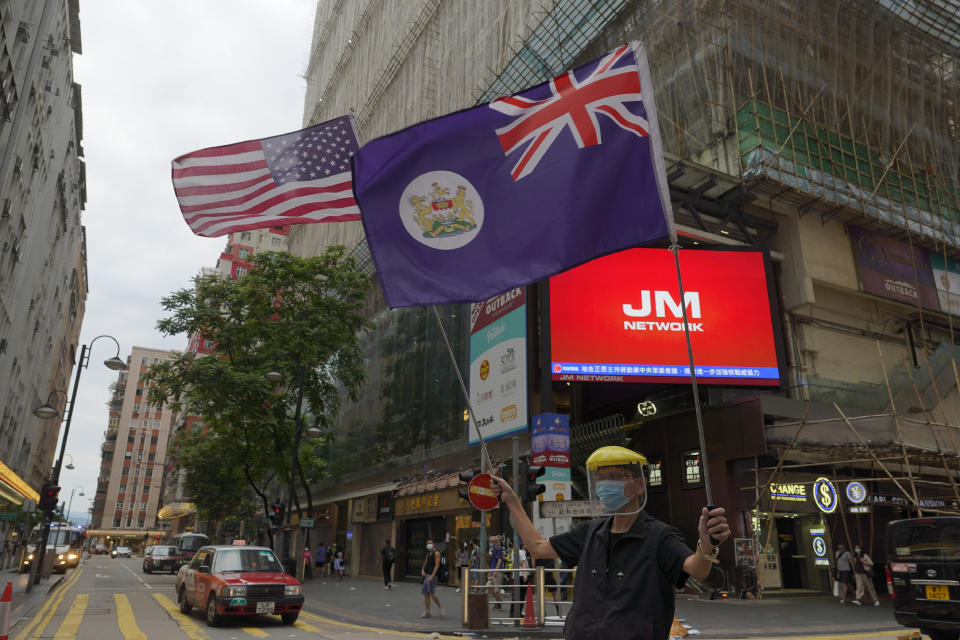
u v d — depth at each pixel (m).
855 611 16.31
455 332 32.44
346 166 8.05
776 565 22.25
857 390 24.98
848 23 29.83
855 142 28.47
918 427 20.28
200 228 8.05
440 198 5.95
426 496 29.58
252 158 8.20
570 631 2.72
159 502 115.50
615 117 5.67
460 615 15.93
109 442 120.25
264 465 33.38
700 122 26.75
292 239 76.50
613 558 2.75
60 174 39.53
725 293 24.42
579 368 23.16
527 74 31.86
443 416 32.06
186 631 12.88
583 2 29.67
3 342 31.58
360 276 32.59
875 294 27.62
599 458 2.87
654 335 23.77
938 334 30.38
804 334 26.50
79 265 62.56
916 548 10.58
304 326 29.95
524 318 25.12
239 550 15.54
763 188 25.41
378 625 14.30
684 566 2.53
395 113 50.66
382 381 40.53
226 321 29.64
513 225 5.74
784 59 27.66
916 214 29.23
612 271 24.30
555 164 5.79
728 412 21.05
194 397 28.77
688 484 21.83
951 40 32.38
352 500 40.06
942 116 32.66
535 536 3.09
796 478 21.45
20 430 41.81
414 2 51.34
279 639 11.95
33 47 24.77
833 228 28.08
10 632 12.25
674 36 27.61
